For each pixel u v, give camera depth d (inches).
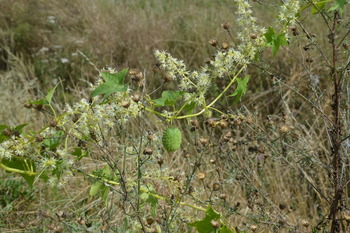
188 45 220.5
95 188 72.2
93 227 101.3
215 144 83.2
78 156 70.1
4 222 119.7
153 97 188.1
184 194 71.7
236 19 75.7
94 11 276.4
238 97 71.0
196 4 302.5
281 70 175.5
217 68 70.4
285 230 90.9
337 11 81.0
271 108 168.7
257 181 113.6
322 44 176.2
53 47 249.8
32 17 290.7
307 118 147.4
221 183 88.5
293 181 127.3
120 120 65.3
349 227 89.4
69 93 210.7
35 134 64.5
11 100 185.5
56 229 76.5
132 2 311.1
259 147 96.4
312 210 118.4
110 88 59.1
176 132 65.3
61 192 129.5
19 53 255.8
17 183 130.3
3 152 62.9
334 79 82.4
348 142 88.0
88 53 230.8
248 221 101.9
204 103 69.5
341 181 81.2
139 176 66.7
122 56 230.4
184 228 97.0
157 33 234.2
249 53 73.7
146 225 77.5
